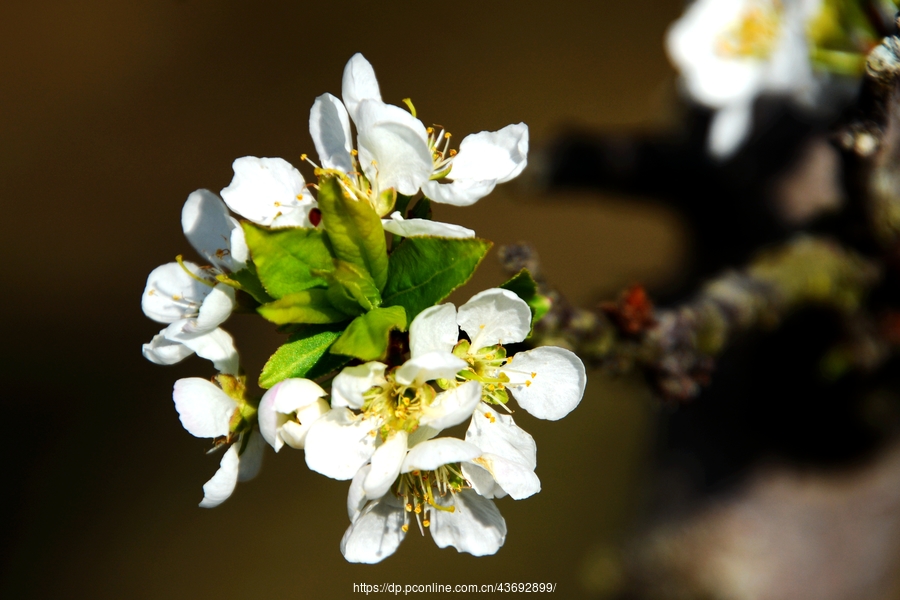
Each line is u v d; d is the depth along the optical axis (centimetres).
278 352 32
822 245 37
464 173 33
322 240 31
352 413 31
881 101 34
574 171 41
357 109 32
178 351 32
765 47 37
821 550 39
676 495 39
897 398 38
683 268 42
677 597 39
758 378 39
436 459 31
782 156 40
